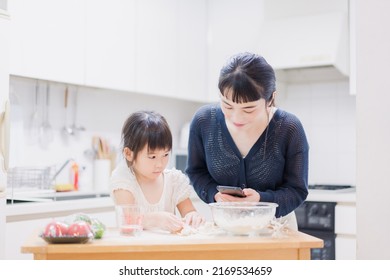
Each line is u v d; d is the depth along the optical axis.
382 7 1.56
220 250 1.32
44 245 1.26
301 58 3.33
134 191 1.75
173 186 1.89
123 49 3.14
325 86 3.69
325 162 3.68
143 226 1.53
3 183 2.23
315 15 3.43
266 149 1.73
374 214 1.55
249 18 3.64
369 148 1.57
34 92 3.00
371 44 1.57
